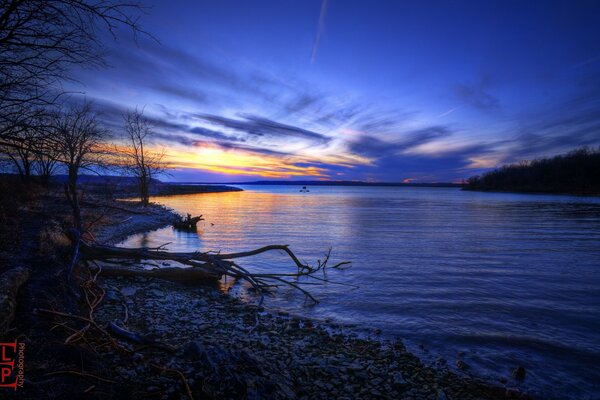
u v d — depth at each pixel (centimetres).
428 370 632
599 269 1563
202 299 1030
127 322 738
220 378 428
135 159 3753
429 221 3903
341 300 1095
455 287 1252
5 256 845
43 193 2517
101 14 540
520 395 549
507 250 2080
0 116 609
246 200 8288
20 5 544
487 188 18375
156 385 405
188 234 2566
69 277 783
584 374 638
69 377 386
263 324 847
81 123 2217
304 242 2348
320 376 558
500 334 821
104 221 2312
